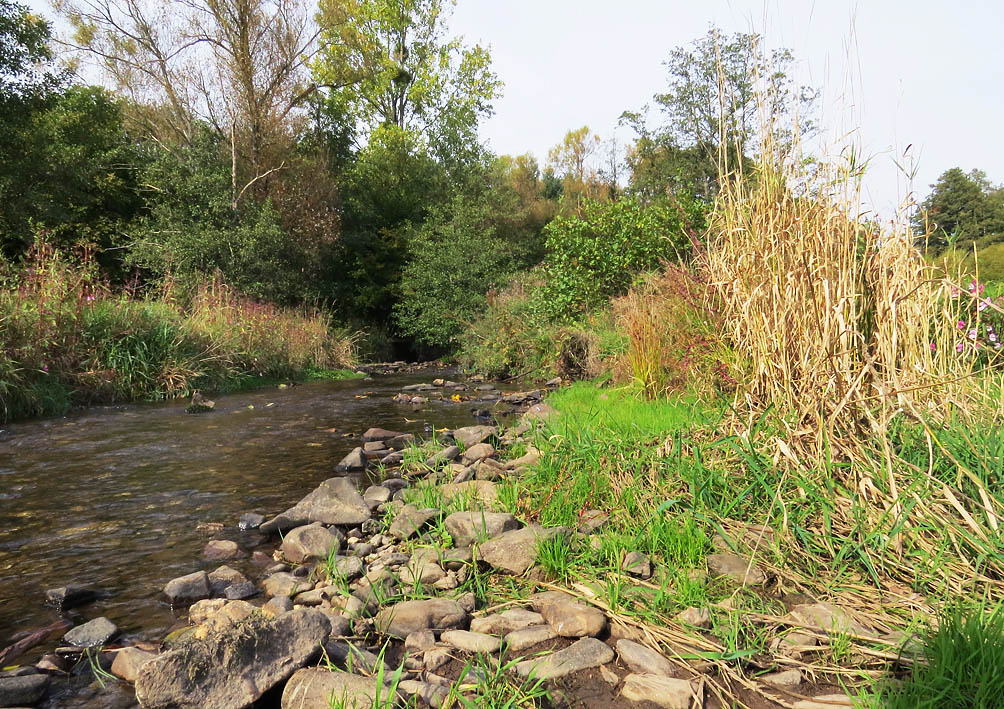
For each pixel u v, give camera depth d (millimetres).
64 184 21156
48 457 6059
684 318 7008
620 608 2625
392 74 33188
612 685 2154
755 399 3906
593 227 13648
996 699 1807
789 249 3760
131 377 10633
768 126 4000
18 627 2701
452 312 22562
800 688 2117
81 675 2320
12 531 3949
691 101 21969
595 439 4477
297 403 10328
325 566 3301
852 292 3541
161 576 3273
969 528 2922
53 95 19281
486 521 3500
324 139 29156
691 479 3580
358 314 27328
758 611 2578
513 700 1999
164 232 19922
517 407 9773
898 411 3393
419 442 6758
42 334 9664
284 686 2152
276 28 24562
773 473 3432
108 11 23781
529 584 2975
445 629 2584
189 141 24344
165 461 5895
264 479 5242
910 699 1870
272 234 21141
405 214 31234
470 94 36188
